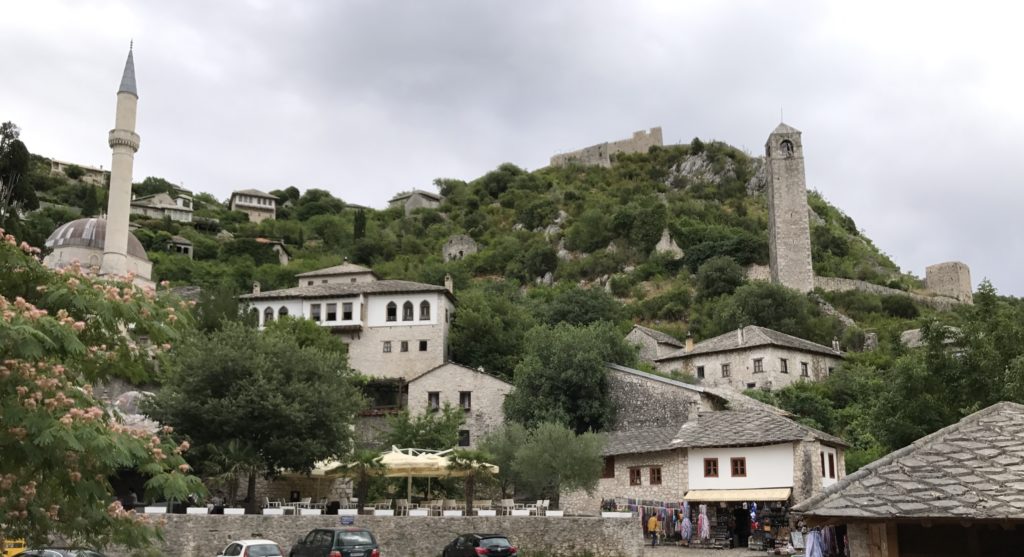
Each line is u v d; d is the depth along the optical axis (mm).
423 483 49250
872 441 55094
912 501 11172
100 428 12398
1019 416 13109
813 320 94188
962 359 39031
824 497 11945
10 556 20734
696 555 37562
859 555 13211
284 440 41562
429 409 57156
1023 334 38812
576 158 185875
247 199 176000
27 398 11727
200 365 42656
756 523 41719
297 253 140750
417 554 34875
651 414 56438
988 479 11320
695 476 45719
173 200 163625
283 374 44562
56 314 13250
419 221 161250
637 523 36500
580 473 44062
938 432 13102
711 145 167875
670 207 138875
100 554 19391
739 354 75312
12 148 83062
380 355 75625
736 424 46656
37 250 14211
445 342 76250
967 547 11781
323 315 77188
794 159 114438
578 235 132125
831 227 141500
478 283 116062
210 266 121250
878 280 120188
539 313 93750
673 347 86750
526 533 36000
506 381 63750
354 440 50406
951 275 119125
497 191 177875
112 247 68438
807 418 60438
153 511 33656
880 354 81438
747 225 133625
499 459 47938
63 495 12859
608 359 61688
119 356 14523
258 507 46625
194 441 41969
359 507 40719
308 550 28672
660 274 118250
